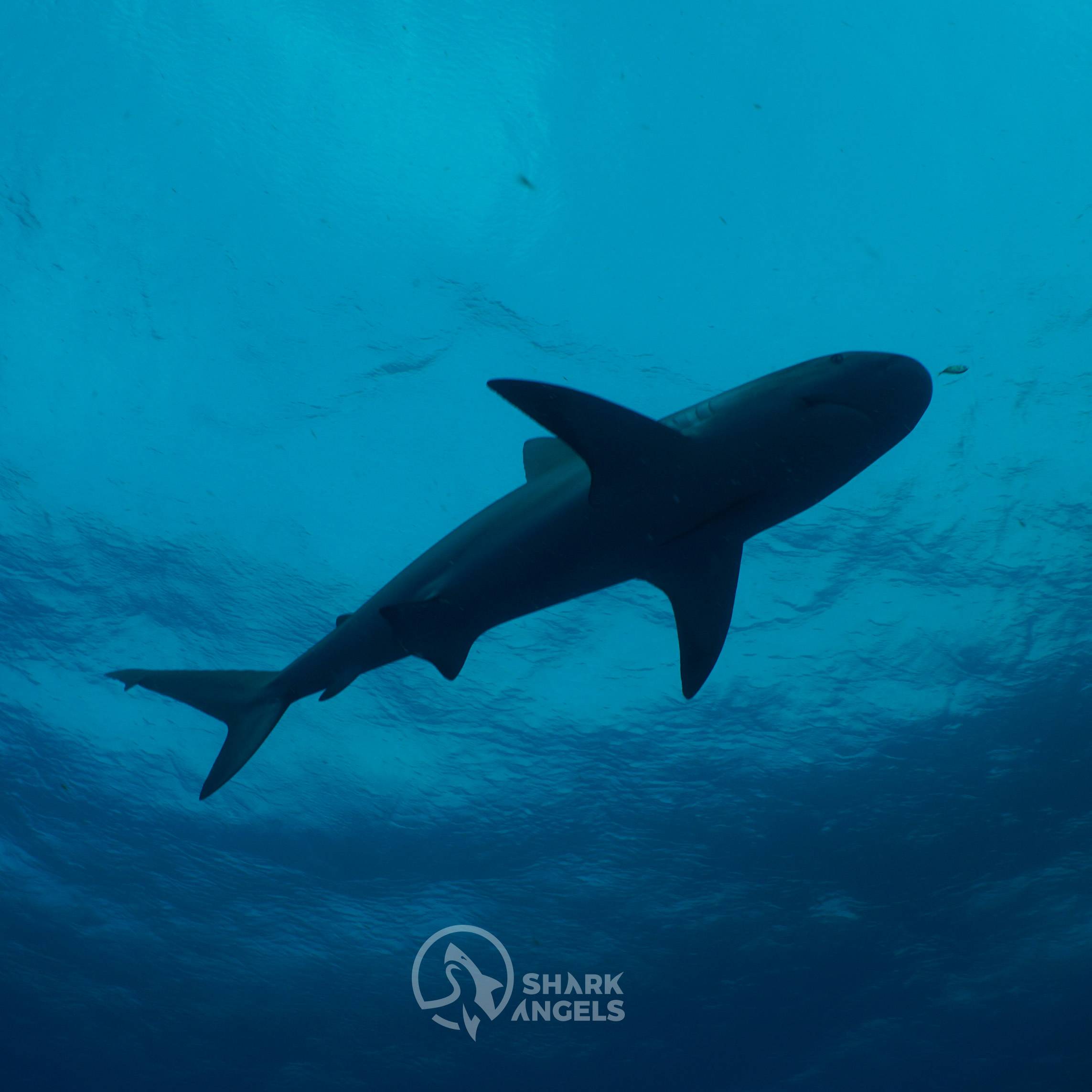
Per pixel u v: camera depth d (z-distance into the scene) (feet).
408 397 44.55
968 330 42.42
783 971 62.08
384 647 10.69
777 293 42.70
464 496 46.29
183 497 46.09
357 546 47.03
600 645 47.55
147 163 40.93
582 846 55.98
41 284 42.55
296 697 11.43
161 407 44.80
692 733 50.85
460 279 42.73
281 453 45.60
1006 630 46.42
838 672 48.42
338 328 43.55
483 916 60.44
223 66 39.27
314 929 62.28
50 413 44.68
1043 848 54.34
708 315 42.98
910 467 42.98
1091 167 39.86
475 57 38.96
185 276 42.86
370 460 45.70
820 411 8.50
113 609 48.01
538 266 42.50
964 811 52.60
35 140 40.09
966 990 64.18
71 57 38.70
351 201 41.83
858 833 53.78
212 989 67.05
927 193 41.14
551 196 41.55
